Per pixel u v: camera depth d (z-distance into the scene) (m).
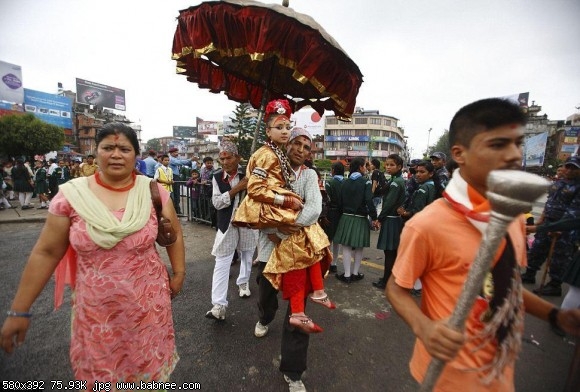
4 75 34.97
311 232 1.96
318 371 2.31
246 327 2.86
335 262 4.61
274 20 2.08
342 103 2.54
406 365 2.42
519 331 0.99
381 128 63.44
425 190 3.58
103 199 1.46
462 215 1.01
